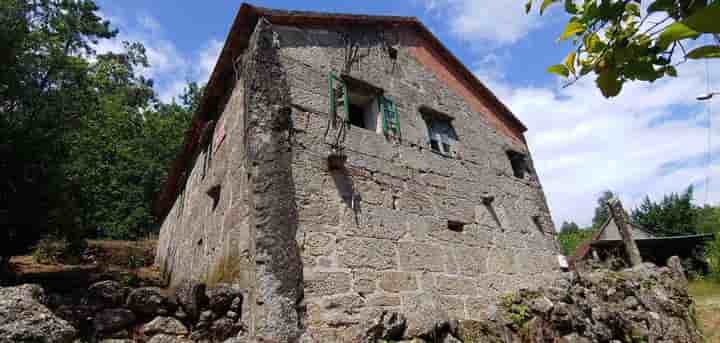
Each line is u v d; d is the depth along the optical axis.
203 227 7.73
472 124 9.98
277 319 4.52
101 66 17.44
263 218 5.01
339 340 5.03
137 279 9.55
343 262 5.67
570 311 7.04
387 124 7.66
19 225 7.59
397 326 5.35
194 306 4.46
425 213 7.33
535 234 9.72
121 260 13.35
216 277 6.06
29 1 10.73
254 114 5.63
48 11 12.19
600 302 8.50
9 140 7.27
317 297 5.14
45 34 10.02
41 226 7.90
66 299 3.99
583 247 23.59
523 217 9.70
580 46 1.85
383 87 8.12
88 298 4.09
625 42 1.72
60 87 9.75
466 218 8.12
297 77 6.64
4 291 3.28
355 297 5.54
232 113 6.85
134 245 14.68
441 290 6.73
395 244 6.50
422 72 9.34
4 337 2.88
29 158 7.48
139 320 4.23
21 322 3.01
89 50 15.03
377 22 8.66
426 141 8.30
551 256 9.76
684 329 9.75
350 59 7.76
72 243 11.78
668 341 8.88
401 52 9.09
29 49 8.93
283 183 5.45
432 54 9.98
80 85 10.64
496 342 6.22
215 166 7.50
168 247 11.52
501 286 7.87
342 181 6.33
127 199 20.75
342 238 5.85
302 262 5.23
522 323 6.68
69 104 9.51
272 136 5.64
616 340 7.55
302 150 6.06
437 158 8.31
